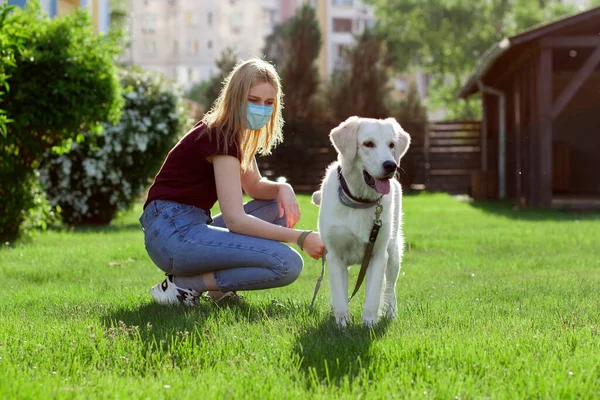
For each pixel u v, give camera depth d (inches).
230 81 162.4
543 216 500.1
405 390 104.7
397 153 162.6
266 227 163.3
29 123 332.8
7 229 337.7
